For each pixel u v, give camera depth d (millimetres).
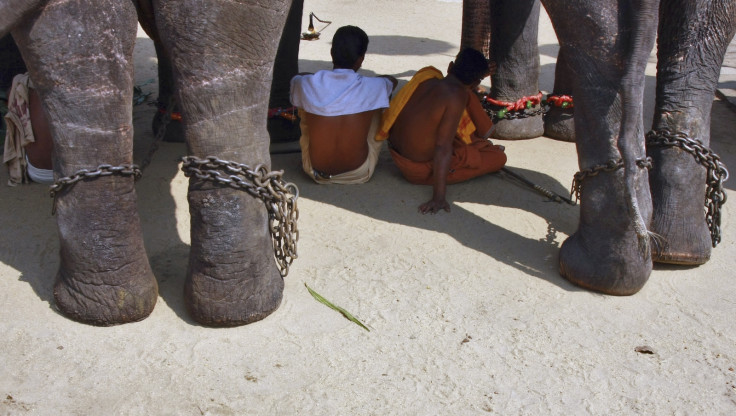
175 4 2877
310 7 11805
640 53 3178
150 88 7105
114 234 3164
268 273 3332
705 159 3842
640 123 3512
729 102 7156
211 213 3135
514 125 5855
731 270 3947
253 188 3150
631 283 3578
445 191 4609
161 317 3350
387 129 4832
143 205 4426
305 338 3238
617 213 3512
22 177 4629
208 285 3207
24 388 2852
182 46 2938
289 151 5434
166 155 5211
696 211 3896
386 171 5160
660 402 2912
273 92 5562
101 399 2812
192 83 2986
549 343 3258
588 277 3635
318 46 9289
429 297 3586
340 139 4625
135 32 3102
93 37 2936
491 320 3414
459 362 3109
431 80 4621
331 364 3070
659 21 3885
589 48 3342
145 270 3309
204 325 3293
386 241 4133
